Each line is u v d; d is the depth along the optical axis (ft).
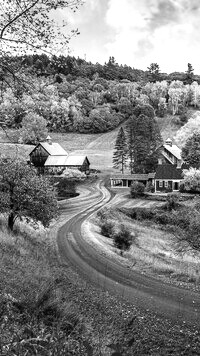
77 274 78.38
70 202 227.61
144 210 198.80
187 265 101.35
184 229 106.93
